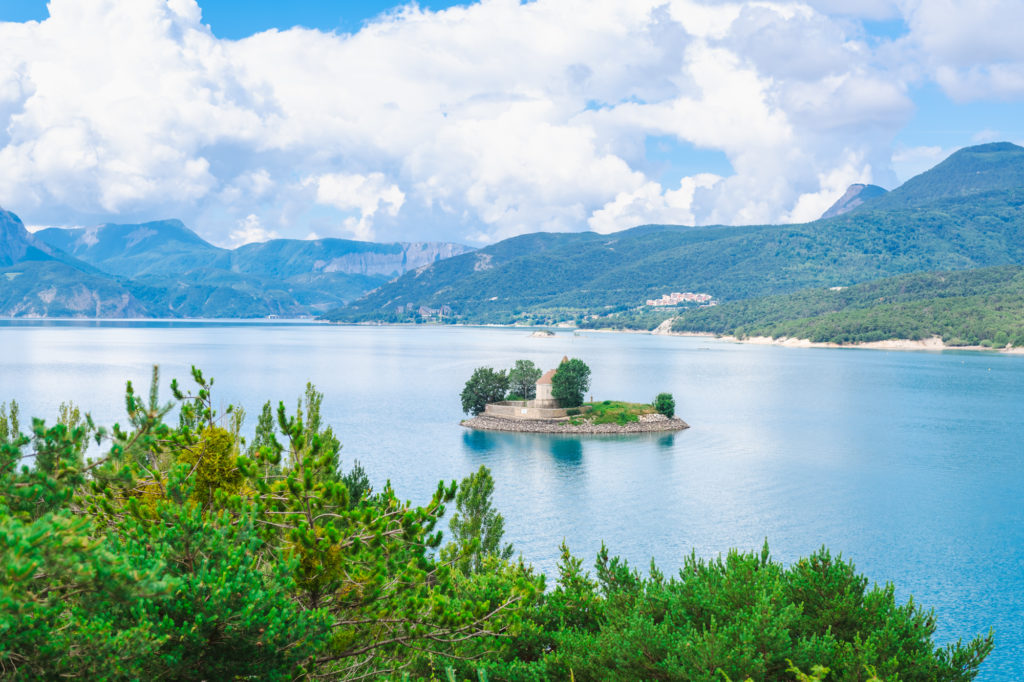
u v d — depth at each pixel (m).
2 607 11.68
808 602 22.28
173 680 15.56
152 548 16.17
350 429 160.12
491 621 21.80
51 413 159.88
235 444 21.30
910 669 19.55
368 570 19.55
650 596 23.44
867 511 95.50
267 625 15.51
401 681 20.48
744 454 135.88
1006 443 149.25
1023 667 52.88
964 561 76.31
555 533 85.06
